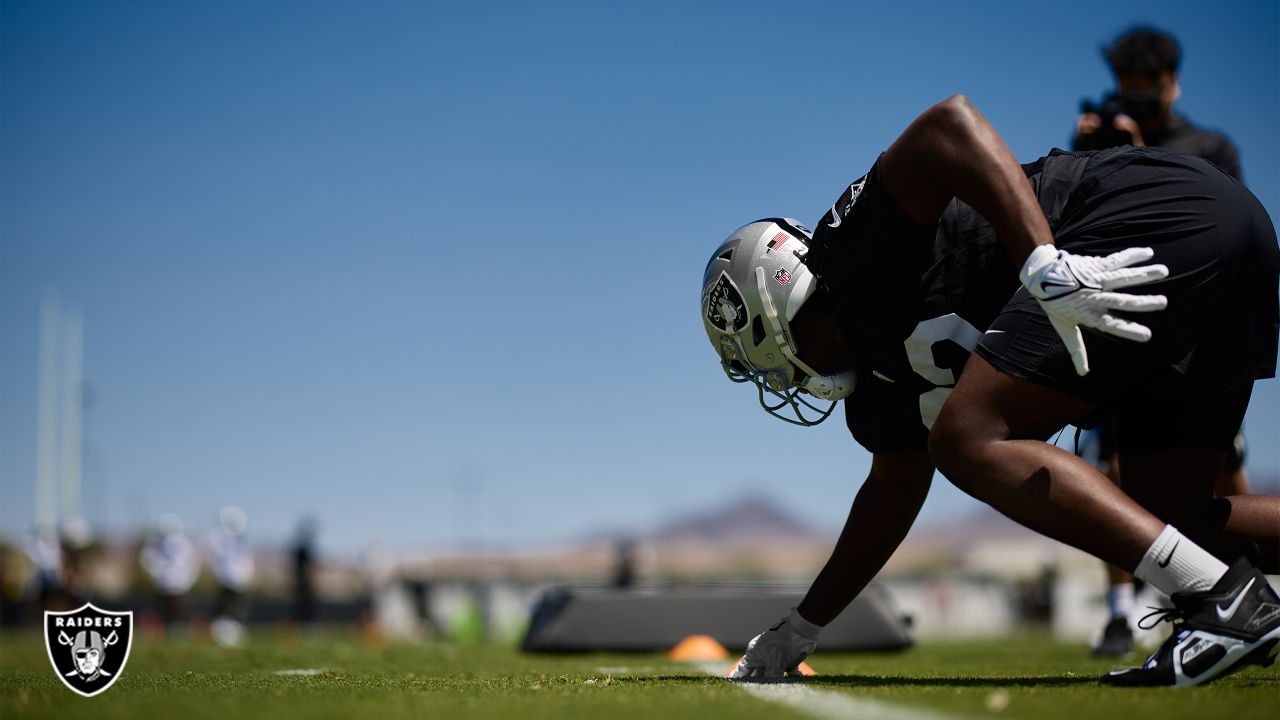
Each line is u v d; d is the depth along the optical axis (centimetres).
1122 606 636
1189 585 293
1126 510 296
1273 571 347
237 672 482
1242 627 288
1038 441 307
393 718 248
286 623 2886
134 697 303
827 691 314
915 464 366
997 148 304
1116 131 515
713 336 359
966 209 324
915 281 324
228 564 1889
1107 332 293
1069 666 516
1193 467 346
